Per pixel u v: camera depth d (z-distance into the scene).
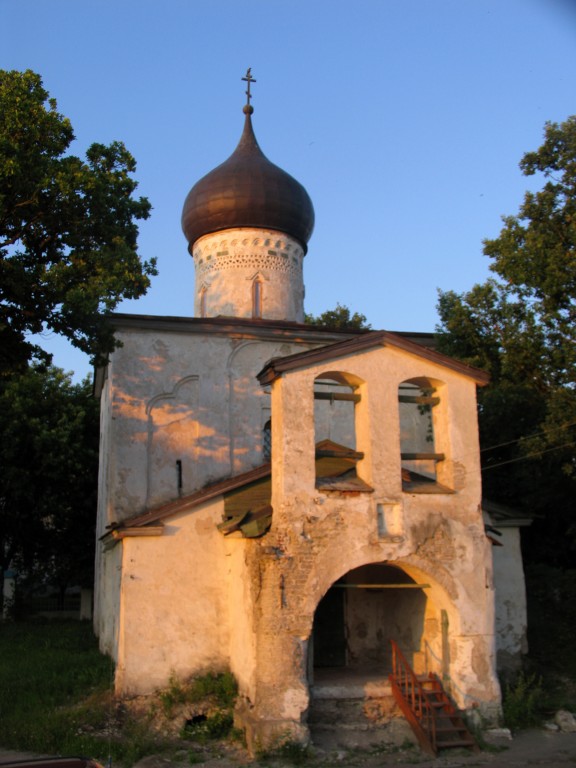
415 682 14.62
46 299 17.30
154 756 13.39
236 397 22.00
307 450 14.86
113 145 20.28
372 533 14.83
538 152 20.84
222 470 21.30
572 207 20.27
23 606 36.28
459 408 15.95
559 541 23.89
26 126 17.30
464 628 14.92
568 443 18.67
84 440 34.56
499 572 19.45
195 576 17.16
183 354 21.69
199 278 26.72
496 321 23.80
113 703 15.79
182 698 15.55
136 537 17.00
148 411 21.06
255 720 13.66
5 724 14.62
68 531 34.62
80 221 18.33
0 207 16.20
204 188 26.31
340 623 18.14
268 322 22.58
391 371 15.71
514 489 23.22
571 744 13.98
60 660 20.50
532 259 20.00
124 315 21.09
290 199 26.23
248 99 28.31
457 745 13.72
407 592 17.47
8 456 31.66
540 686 17.30
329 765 12.99
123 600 16.62
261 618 14.12
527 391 22.06
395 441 15.41
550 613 22.28
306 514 14.59
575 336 19.70
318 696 14.99
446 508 15.41
